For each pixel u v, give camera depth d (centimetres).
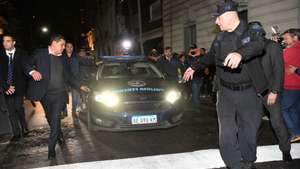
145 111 666
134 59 843
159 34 2214
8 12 3048
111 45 3903
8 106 673
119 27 3381
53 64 536
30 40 4438
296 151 518
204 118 848
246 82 385
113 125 668
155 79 752
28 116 986
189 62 1077
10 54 657
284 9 967
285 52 549
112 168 476
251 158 413
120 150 577
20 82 671
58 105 541
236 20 375
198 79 1056
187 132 696
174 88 711
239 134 412
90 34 5006
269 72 428
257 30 366
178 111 696
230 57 335
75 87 586
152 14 2344
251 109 391
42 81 533
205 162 486
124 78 762
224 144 400
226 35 382
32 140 675
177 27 1828
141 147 592
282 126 467
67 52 886
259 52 348
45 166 502
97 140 654
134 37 2812
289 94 555
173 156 522
